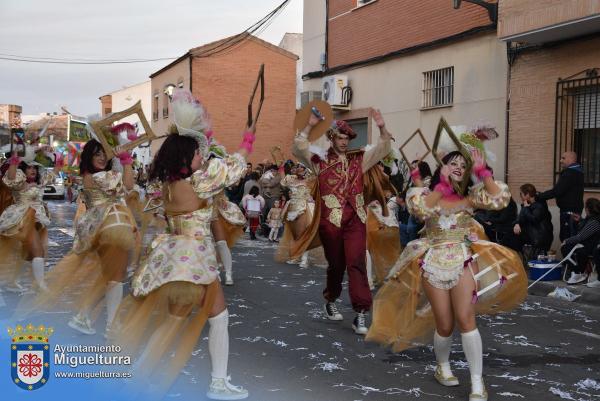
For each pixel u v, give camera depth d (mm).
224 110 26547
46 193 32219
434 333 4910
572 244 8930
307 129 6328
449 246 4559
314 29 18547
